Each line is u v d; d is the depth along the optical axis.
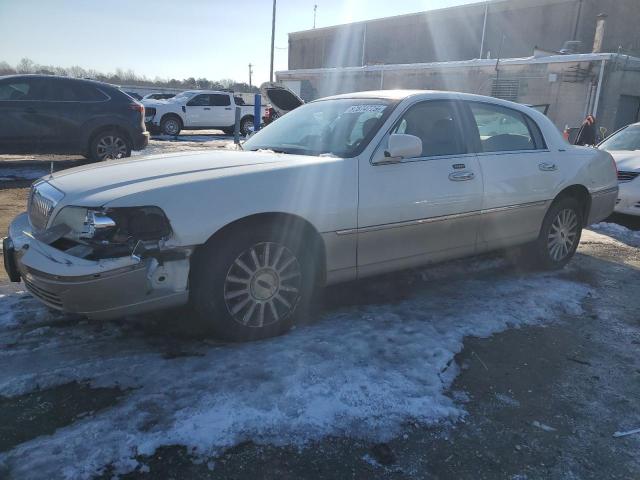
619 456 2.49
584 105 19.16
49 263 2.89
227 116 21.83
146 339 3.40
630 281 5.05
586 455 2.48
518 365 3.29
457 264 5.29
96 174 3.38
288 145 4.18
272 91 6.56
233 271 3.25
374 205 3.67
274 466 2.31
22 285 4.22
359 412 2.67
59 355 3.16
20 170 10.27
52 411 2.62
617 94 19.12
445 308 4.11
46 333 3.43
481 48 32.41
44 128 9.92
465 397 2.90
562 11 28.77
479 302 4.27
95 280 2.82
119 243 2.89
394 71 26.44
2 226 6.02
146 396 2.74
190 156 3.78
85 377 2.92
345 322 3.76
